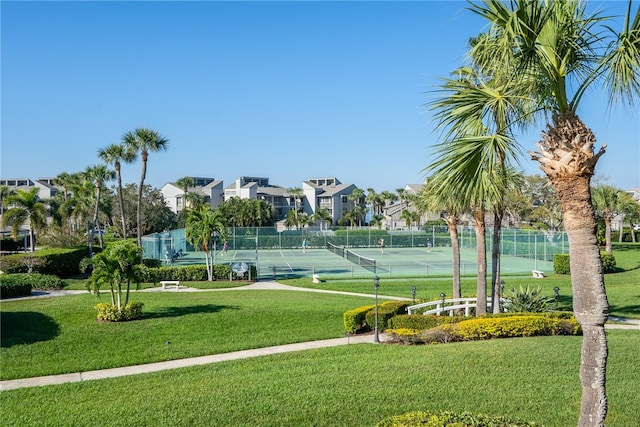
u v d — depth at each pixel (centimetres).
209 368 1236
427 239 6003
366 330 1666
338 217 11106
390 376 1052
